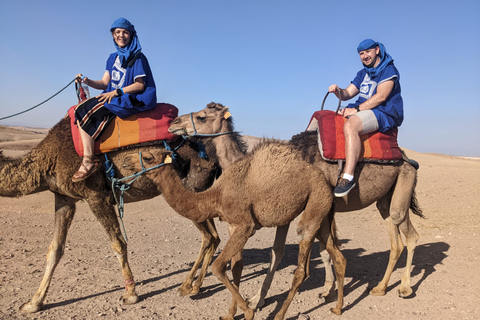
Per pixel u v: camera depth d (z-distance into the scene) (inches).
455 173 843.4
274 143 221.6
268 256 361.4
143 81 251.6
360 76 265.4
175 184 208.1
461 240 389.4
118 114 243.4
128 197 259.3
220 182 213.0
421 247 372.8
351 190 237.6
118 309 239.9
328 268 255.8
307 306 246.7
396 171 248.4
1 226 445.1
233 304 218.5
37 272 303.0
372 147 237.6
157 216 547.8
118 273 307.0
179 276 301.9
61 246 247.0
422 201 594.6
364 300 255.9
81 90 263.9
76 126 238.5
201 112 254.1
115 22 247.3
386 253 362.0
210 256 271.9
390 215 258.1
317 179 215.9
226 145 253.8
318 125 240.8
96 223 480.4
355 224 486.0
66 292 265.9
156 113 256.4
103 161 244.5
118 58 256.8
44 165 236.8
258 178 207.9
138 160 206.8
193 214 210.4
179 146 257.8
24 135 2139.5
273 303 250.8
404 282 263.1
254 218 213.6
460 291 264.5
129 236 432.8
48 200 622.5
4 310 236.1
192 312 237.5
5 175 234.8
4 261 326.3
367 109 239.1
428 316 231.1
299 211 219.3
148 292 269.0
